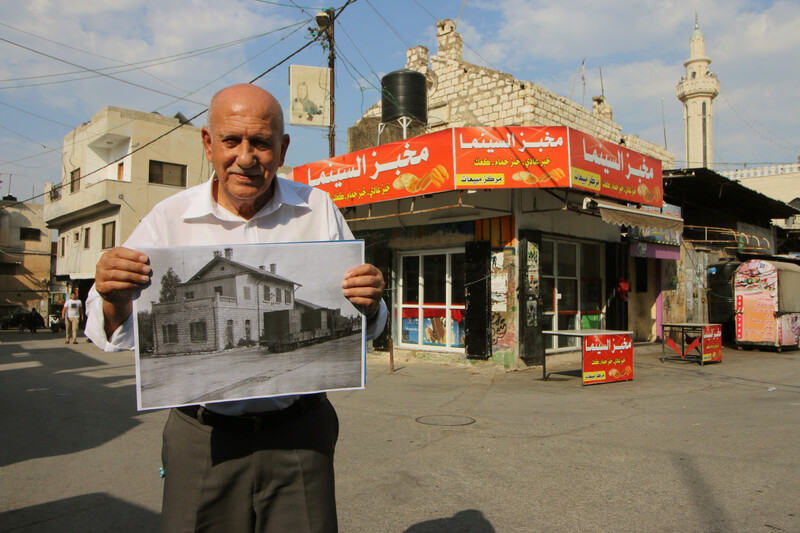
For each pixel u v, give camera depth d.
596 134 14.75
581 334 8.38
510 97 12.99
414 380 8.96
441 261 11.32
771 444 4.93
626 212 9.73
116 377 9.79
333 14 12.83
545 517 3.44
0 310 35.66
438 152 9.02
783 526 3.24
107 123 22.64
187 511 1.82
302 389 1.82
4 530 3.35
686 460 4.50
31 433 5.71
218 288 1.80
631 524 3.31
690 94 36.66
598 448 4.88
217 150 1.81
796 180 29.92
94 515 3.58
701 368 10.20
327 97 13.09
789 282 13.57
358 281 1.84
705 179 14.28
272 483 1.83
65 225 28.31
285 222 2.03
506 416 6.22
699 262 15.65
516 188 9.61
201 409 1.84
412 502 3.70
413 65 14.64
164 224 1.91
